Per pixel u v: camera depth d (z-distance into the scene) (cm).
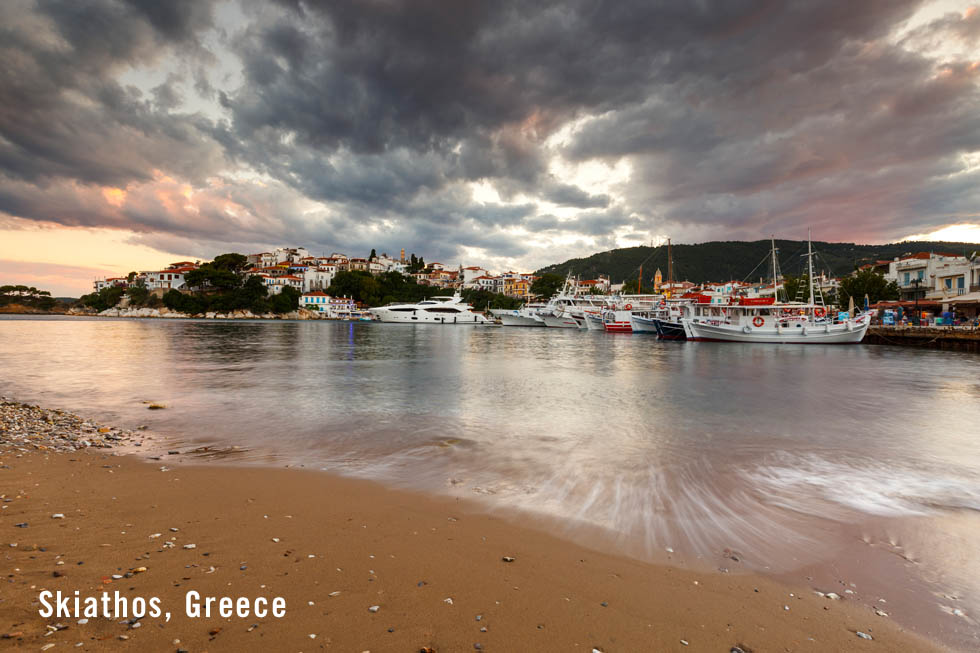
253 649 362
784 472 920
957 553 592
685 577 516
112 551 517
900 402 1797
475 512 684
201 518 626
